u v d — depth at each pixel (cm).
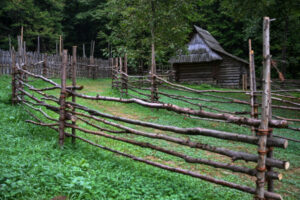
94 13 3353
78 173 362
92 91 1319
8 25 2761
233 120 312
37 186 312
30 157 395
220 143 676
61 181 328
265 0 1343
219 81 2278
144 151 554
